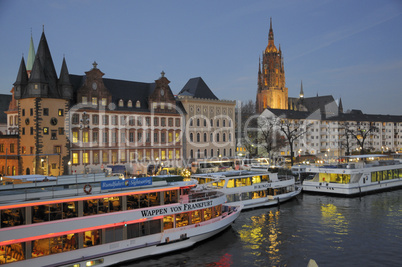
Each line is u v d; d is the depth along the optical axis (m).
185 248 42.06
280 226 51.34
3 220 31.25
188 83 121.19
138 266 37.38
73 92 88.00
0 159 86.88
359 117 184.88
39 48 82.81
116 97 95.00
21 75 83.62
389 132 193.25
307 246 43.12
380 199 70.75
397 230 49.03
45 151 79.94
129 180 38.44
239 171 67.81
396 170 84.25
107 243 36.34
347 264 37.94
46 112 80.44
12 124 101.00
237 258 39.69
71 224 34.06
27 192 33.38
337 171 74.00
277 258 39.62
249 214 58.38
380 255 40.19
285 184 67.31
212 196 46.75
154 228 39.81
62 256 33.75
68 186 37.47
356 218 55.50
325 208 62.53
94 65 89.88
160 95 101.62
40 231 32.44
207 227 43.88
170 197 41.38
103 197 36.34
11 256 31.31
